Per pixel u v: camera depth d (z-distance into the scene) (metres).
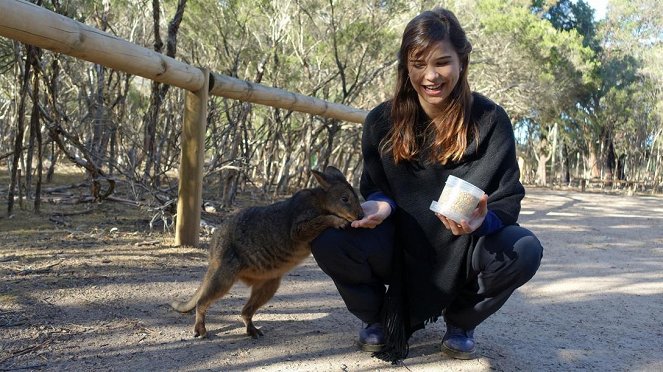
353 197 1.59
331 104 3.96
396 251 1.44
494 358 1.48
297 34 6.06
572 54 12.56
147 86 6.63
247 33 5.36
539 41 10.56
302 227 1.51
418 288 1.41
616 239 3.86
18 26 1.70
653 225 4.88
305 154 5.86
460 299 1.44
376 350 1.48
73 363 1.34
